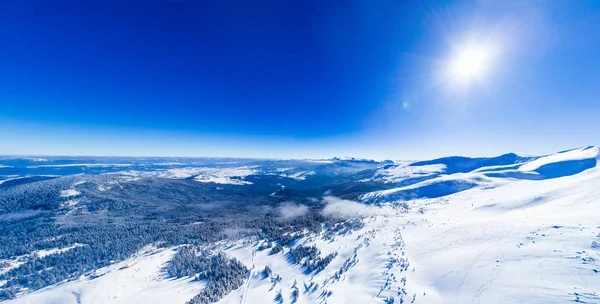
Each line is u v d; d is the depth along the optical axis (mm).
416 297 38562
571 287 30422
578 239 40906
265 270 73000
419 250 56469
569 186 86750
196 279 75500
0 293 72062
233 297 61562
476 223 64625
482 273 39375
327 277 60000
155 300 65375
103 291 71750
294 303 51500
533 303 29984
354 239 81688
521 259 40094
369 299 42000
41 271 86875
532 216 64625
